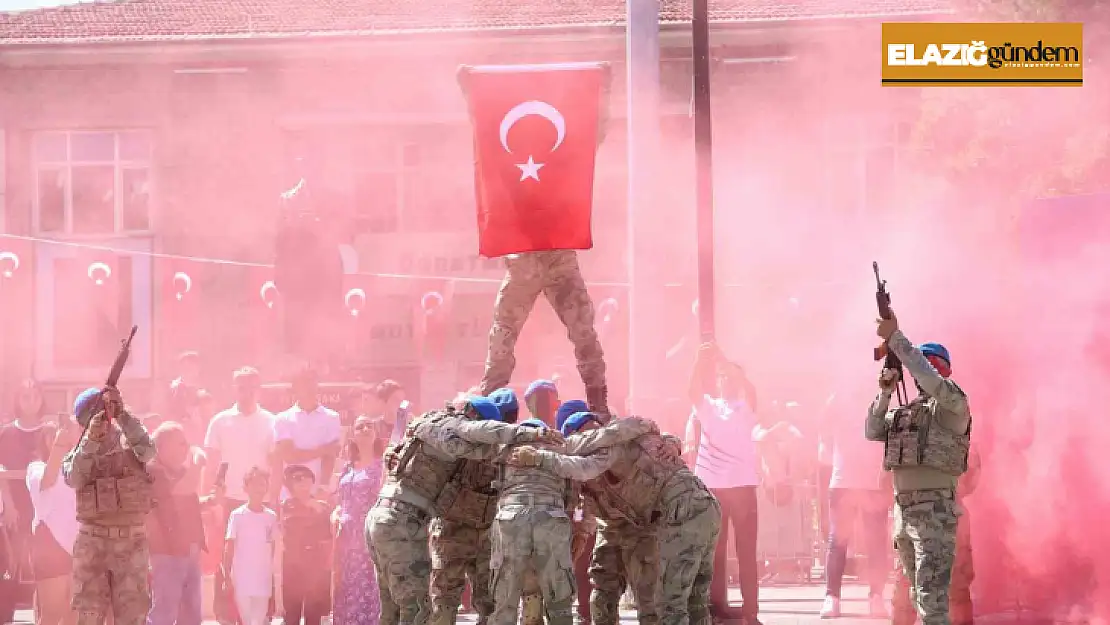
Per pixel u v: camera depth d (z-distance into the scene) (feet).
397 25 91.40
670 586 29.27
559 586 27.86
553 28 88.12
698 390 37.99
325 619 42.63
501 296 33.22
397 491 29.63
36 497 39.01
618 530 31.73
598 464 28.84
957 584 36.35
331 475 41.73
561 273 32.96
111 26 94.07
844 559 40.37
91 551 32.58
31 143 92.22
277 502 41.16
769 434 52.60
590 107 32.78
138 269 90.53
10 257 89.51
